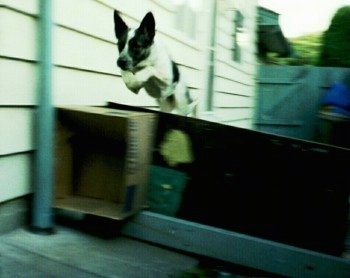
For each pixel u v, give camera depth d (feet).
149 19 14.98
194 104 21.84
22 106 9.91
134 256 10.07
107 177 11.23
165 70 17.30
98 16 12.75
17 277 8.25
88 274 8.87
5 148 9.57
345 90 32.50
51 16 10.14
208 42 24.52
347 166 10.12
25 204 10.31
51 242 9.92
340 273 9.80
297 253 10.03
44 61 10.08
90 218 10.94
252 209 10.61
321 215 10.27
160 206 11.08
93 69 12.58
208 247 10.55
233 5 30.78
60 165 10.71
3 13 9.28
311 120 38.14
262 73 39.29
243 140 10.61
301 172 10.34
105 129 10.64
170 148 11.00
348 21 44.91
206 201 10.85
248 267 10.37
